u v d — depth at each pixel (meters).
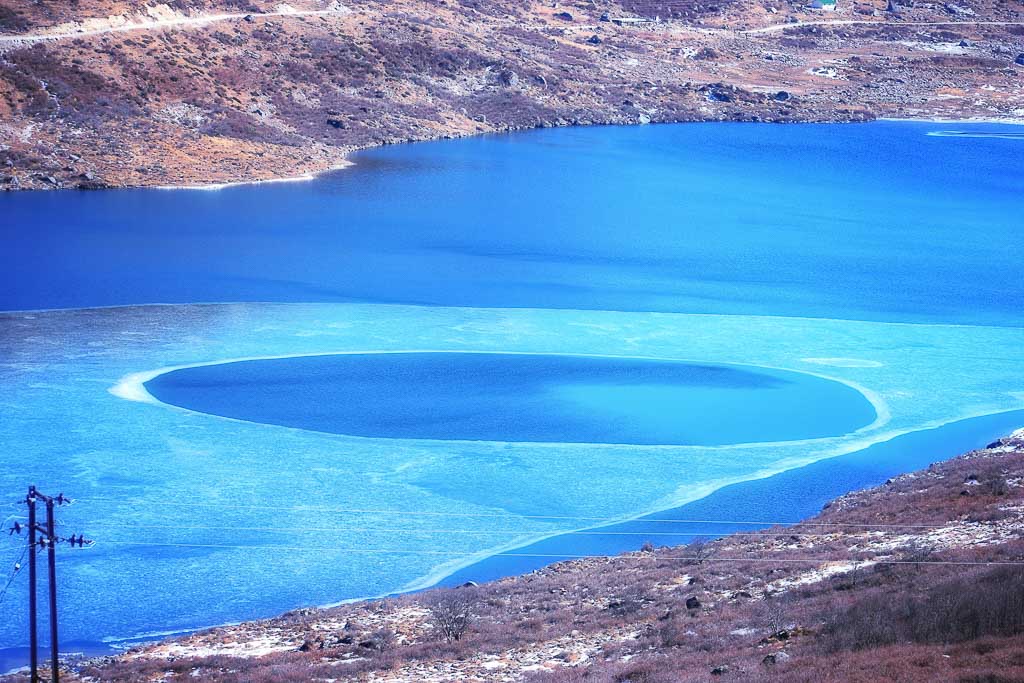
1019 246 116.44
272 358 74.81
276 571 46.94
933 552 37.25
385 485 55.69
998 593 29.61
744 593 36.62
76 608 43.47
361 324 83.06
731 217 128.00
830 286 97.62
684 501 54.47
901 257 109.94
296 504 53.28
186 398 66.88
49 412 63.75
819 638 29.95
